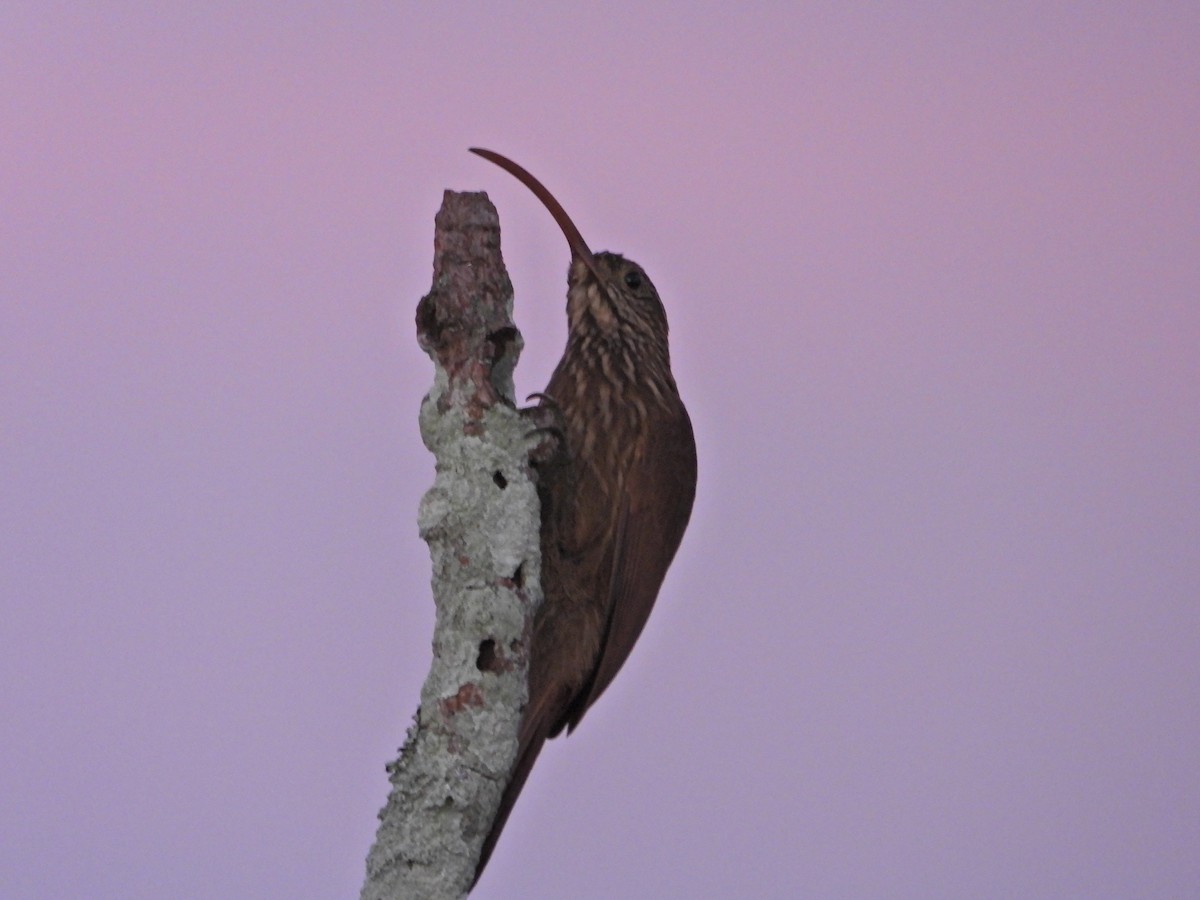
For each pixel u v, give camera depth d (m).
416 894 15.91
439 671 16.62
